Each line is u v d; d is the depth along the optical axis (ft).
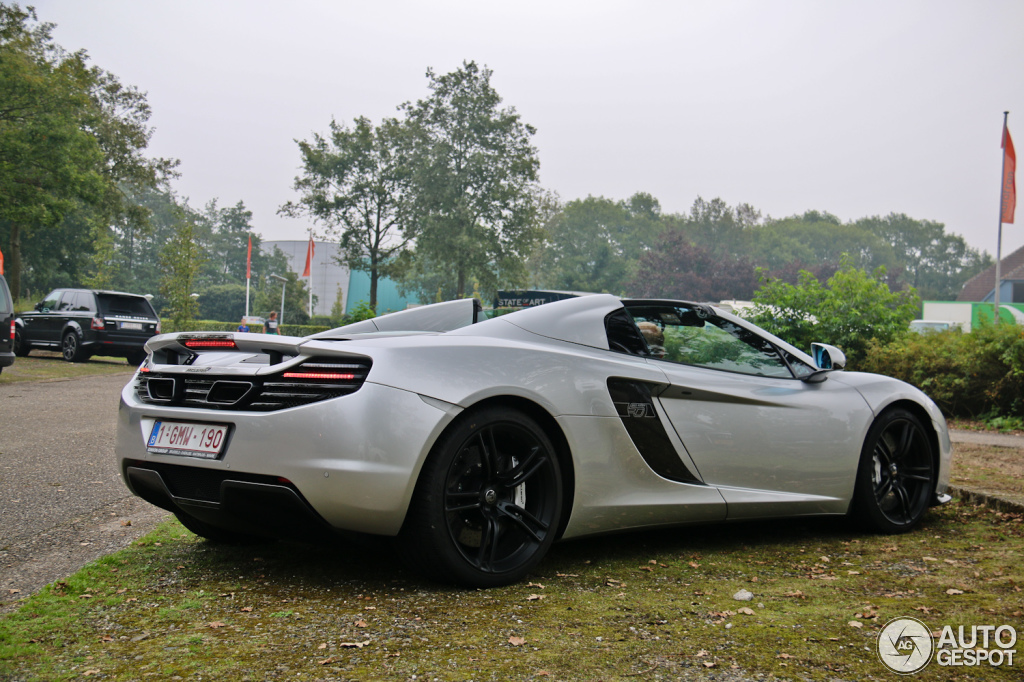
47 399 33.86
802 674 6.37
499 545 9.35
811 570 10.19
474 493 9.00
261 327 128.16
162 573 9.61
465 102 148.05
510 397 9.26
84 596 8.61
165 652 6.84
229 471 8.69
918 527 13.28
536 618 7.88
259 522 8.95
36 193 78.18
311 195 142.20
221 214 385.70
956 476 17.88
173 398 9.48
